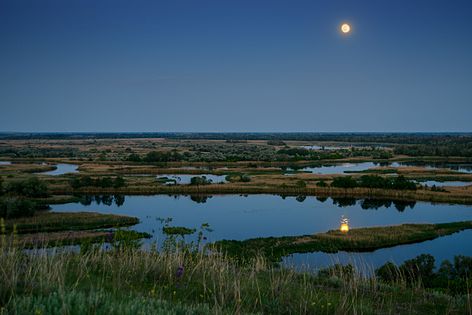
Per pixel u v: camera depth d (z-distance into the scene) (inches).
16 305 250.5
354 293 464.8
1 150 6939.0
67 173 3944.4
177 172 4202.8
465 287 658.8
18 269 351.3
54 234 1572.3
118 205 2541.8
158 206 2518.5
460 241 1669.5
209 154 6063.0
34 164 5036.9
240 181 3388.3
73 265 441.7
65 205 2522.1
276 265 747.4
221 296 373.4
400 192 2817.4
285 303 382.6
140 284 407.5
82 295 287.4
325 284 513.0
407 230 1780.3
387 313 396.5
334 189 2947.8
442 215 2246.6
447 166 4840.1
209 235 1752.0
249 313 338.6
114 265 472.7
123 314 267.3
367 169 4384.8
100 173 4001.0
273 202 2662.4
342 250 1539.1
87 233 1621.6
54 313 248.5
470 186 3046.3
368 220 2118.6
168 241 601.9
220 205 2551.7
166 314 282.0
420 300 458.3
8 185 2637.8
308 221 2090.3
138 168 4411.9
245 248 1470.2
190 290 402.9
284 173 4101.9
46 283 321.7
